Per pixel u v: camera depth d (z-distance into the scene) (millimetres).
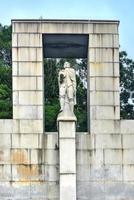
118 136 27656
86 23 28094
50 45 29438
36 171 27297
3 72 51281
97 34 28062
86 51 30219
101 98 27812
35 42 27938
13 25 27906
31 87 27719
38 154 27359
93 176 27375
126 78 57188
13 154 27312
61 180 26734
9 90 50219
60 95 27312
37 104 27656
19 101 27609
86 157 27453
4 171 27219
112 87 27891
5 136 27359
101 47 28031
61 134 26906
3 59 55406
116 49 28062
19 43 27875
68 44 29328
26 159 27328
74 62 55031
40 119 27562
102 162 27469
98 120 27688
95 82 27891
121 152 27562
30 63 27828
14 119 27484
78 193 27219
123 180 27422
